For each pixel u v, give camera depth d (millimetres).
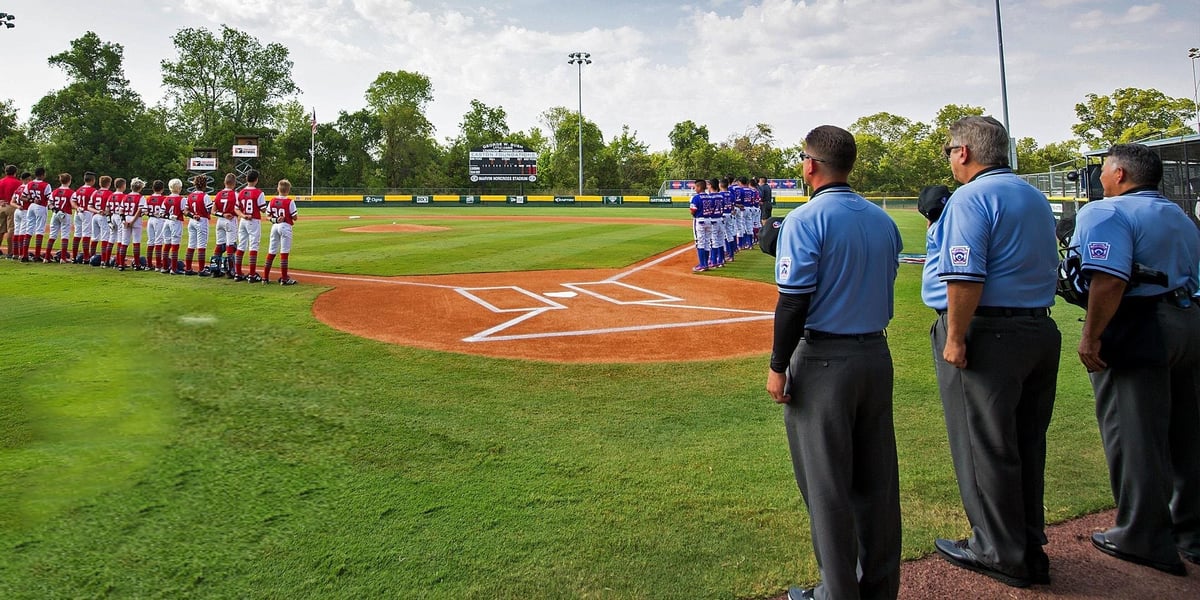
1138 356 3205
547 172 72250
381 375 6098
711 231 13992
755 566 3137
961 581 3127
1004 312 3027
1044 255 3043
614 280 12266
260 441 4527
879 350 2770
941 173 67625
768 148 72062
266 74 66250
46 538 3279
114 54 60875
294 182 64375
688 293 10906
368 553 3201
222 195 11711
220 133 61562
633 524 3494
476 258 15188
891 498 2852
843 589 2668
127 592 2875
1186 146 16422
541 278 12383
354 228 24797
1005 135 3137
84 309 8844
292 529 3408
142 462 4160
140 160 54000
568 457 4336
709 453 4422
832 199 2756
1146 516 3232
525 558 3178
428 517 3545
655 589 2951
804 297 2635
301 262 14320
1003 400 3029
